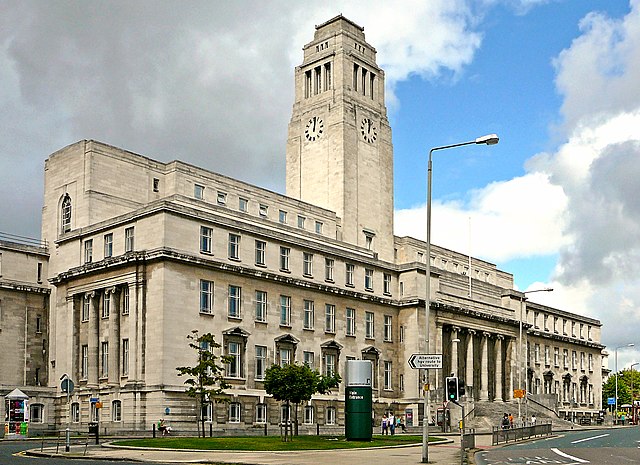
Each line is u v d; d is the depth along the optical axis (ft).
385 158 394.93
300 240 315.78
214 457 152.56
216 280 278.26
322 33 394.73
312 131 382.63
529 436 256.52
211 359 241.35
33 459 148.87
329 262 331.16
